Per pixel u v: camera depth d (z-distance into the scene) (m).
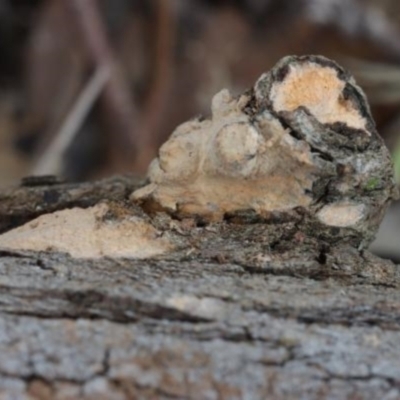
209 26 0.97
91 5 0.91
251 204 0.58
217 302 0.56
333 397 0.55
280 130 0.57
